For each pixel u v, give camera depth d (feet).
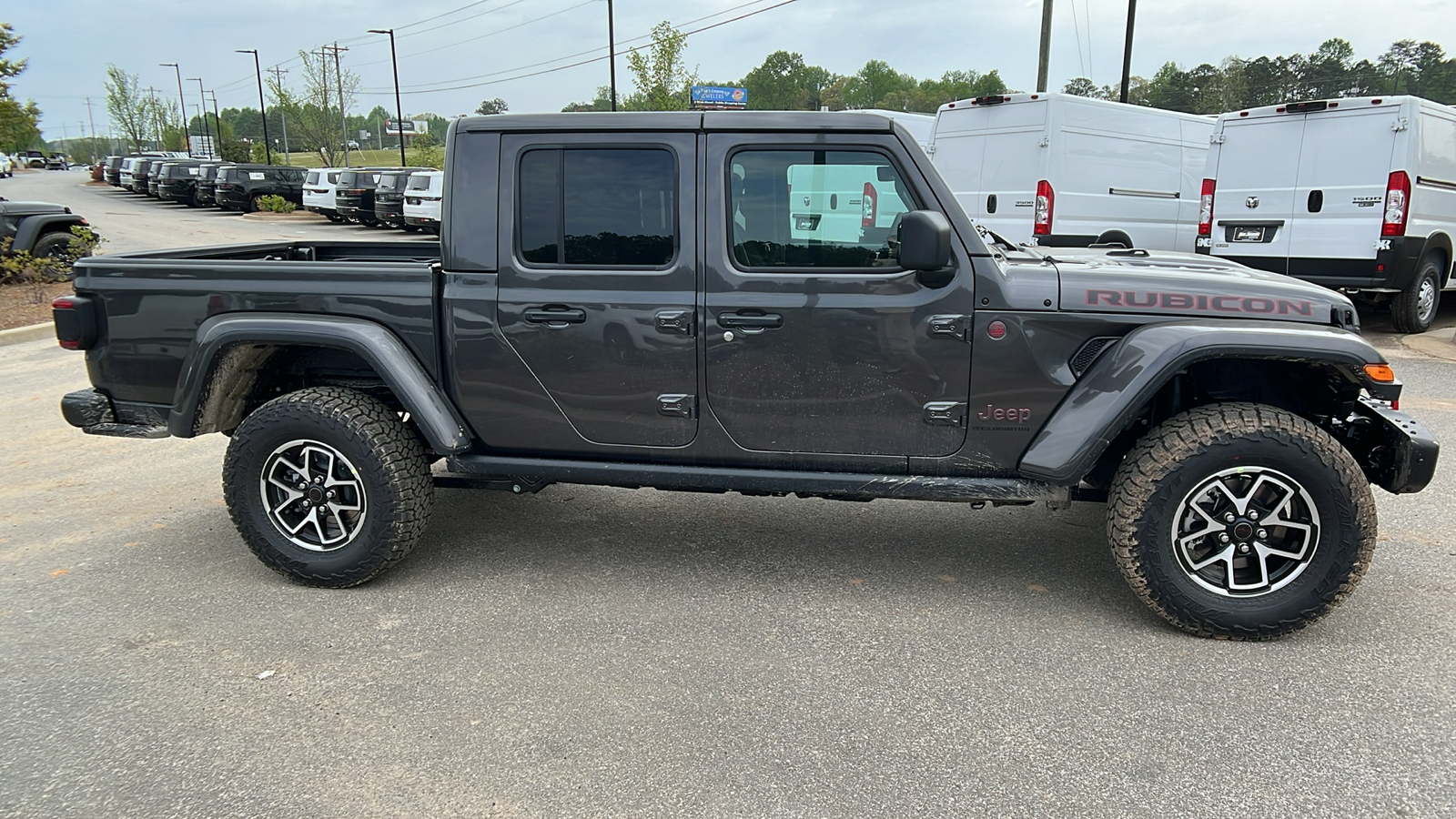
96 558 13.37
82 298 12.60
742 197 11.03
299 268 12.06
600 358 11.52
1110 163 34.01
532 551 13.62
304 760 8.53
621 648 10.66
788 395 11.27
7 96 54.75
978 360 10.82
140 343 12.50
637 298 11.30
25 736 8.91
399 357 11.73
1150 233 36.22
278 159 212.02
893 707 9.39
